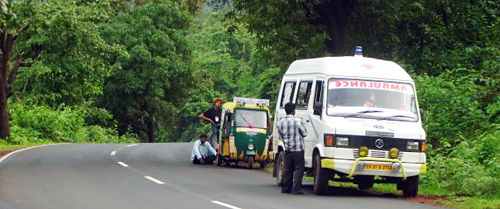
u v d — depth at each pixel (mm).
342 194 19578
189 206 15656
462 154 23641
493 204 16672
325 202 17188
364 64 20031
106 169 25328
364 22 34250
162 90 71938
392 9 32719
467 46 37219
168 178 22719
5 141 43312
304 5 32500
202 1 35625
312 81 20344
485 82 29656
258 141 29594
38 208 14766
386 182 19344
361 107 19203
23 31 44562
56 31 42344
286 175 19328
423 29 36562
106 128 73750
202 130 97312
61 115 54812
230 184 21719
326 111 19062
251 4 32562
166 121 81938
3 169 24203
